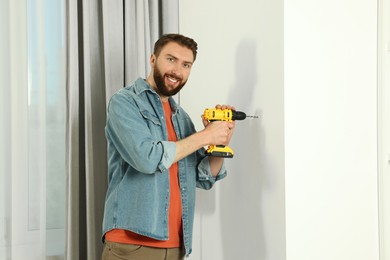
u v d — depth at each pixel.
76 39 2.34
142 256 1.82
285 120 1.94
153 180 1.80
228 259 2.31
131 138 1.72
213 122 1.88
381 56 2.14
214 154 1.89
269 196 2.04
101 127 2.47
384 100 2.13
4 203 2.27
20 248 2.28
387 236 2.14
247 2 2.16
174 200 1.90
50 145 2.40
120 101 1.79
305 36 1.99
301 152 1.98
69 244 2.31
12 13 2.27
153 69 1.90
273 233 2.02
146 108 1.85
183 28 2.66
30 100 2.32
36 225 2.32
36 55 2.33
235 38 2.25
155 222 1.79
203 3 2.49
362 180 2.13
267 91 2.04
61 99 2.40
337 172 2.07
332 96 2.06
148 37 2.53
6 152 2.27
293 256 1.96
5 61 2.26
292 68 1.96
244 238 2.21
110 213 1.85
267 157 2.05
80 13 2.43
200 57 2.52
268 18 2.03
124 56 2.51
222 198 2.36
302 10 1.99
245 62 2.18
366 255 2.13
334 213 2.06
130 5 2.50
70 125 2.32
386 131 2.14
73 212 2.31
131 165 1.77
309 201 2.00
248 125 2.18
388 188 2.14
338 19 2.08
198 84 2.53
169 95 1.90
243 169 2.22
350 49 2.10
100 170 2.46
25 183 2.29
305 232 1.99
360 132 2.12
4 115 2.27
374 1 2.17
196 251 2.53
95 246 2.38
